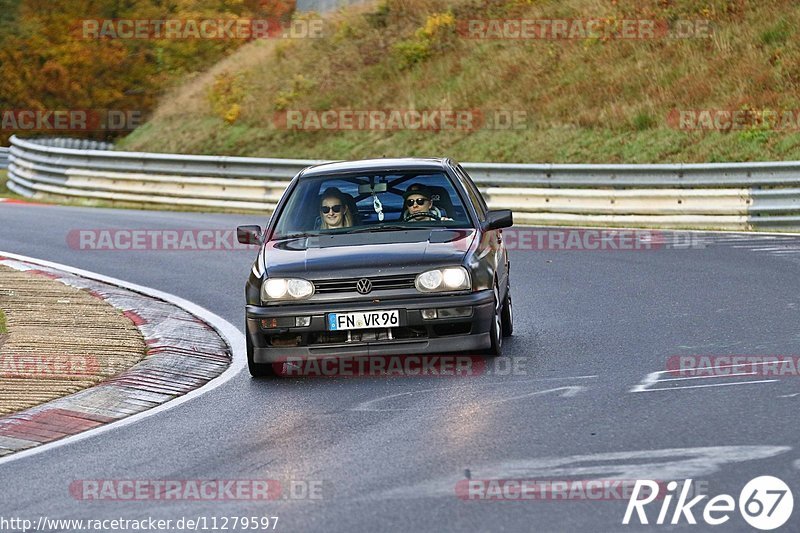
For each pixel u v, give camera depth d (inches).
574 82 3518.7
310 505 671.8
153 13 4852.4
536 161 3169.3
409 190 1182.9
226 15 4842.5
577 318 1350.9
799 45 3257.9
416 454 776.9
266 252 1130.7
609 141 3127.5
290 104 3956.7
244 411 958.4
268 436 860.0
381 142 3558.1
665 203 2426.2
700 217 2379.4
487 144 3334.2
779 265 1712.6
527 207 2620.6
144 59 4741.6
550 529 608.1
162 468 781.9
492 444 792.9
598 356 1111.0
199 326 1406.3
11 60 4667.8
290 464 772.0
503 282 1213.7
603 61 3563.0
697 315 1322.6
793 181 2313.0
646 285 1585.9
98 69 4650.6
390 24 4315.9
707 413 850.8
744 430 795.4
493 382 1008.9
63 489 739.4
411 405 936.9
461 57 3905.0
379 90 3895.2
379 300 1056.8
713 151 2908.5
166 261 2034.9
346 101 3895.2
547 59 3698.3
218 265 1974.7
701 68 3334.2
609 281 1644.9
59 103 4584.2
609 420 845.2
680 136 3026.6
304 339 1068.5
